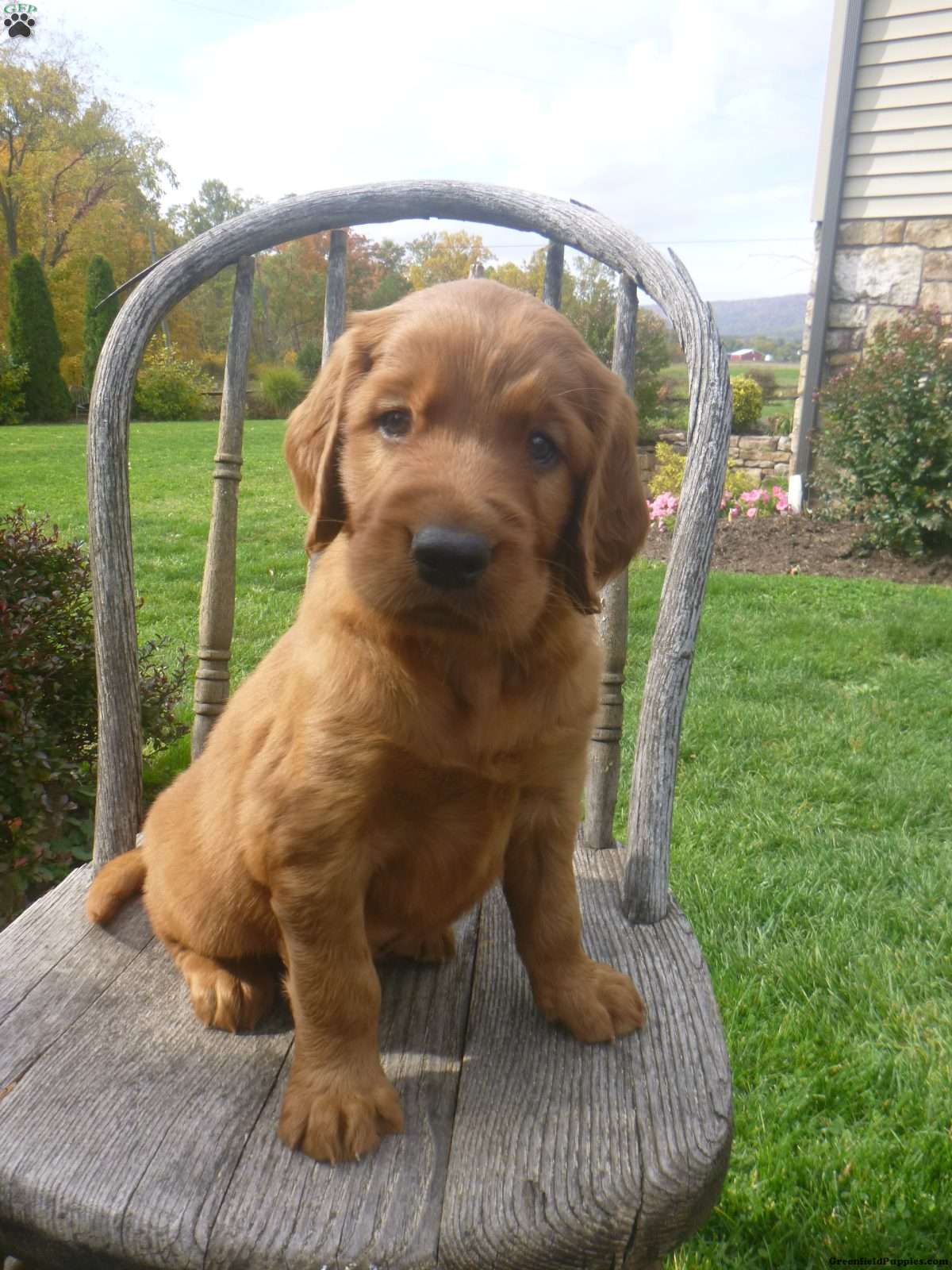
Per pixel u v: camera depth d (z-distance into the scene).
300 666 0.52
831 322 3.68
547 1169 0.44
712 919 1.16
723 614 2.42
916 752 1.65
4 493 4.41
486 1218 0.41
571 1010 0.54
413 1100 0.49
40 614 1.20
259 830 0.51
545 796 0.55
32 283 9.80
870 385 3.17
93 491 0.67
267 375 9.76
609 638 0.73
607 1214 0.42
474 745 0.51
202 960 0.58
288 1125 0.46
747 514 3.52
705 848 1.33
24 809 1.10
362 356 0.57
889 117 3.46
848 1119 0.89
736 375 8.12
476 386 0.52
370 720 0.49
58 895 0.67
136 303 0.68
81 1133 0.46
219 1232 0.41
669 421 6.27
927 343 3.10
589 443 0.55
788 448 4.10
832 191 3.56
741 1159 0.84
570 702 0.53
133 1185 0.43
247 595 2.61
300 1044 0.49
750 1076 0.93
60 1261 0.43
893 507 3.08
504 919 0.68
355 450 0.55
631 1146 0.45
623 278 0.69
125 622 0.68
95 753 1.28
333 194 0.72
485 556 0.46
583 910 0.66
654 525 3.38
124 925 0.64
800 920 1.18
